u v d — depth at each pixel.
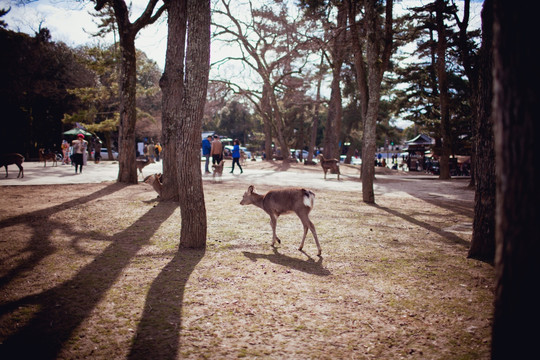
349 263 5.63
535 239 1.79
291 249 6.39
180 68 10.32
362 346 3.21
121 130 14.26
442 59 19.89
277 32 22.62
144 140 49.25
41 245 6.06
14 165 24.88
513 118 1.86
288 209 6.36
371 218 9.29
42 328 3.40
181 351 3.07
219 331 3.43
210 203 10.63
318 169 27.66
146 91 33.03
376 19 11.53
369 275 5.10
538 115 1.77
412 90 29.66
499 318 1.98
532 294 1.80
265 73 30.45
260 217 9.09
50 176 16.81
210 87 30.11
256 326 3.55
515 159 1.86
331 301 4.18
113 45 29.11
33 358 2.91
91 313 3.73
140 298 4.14
